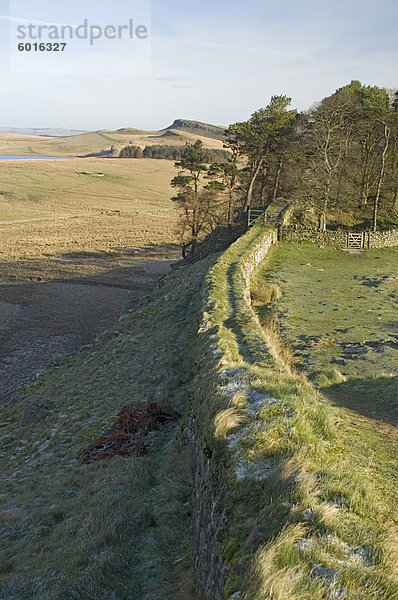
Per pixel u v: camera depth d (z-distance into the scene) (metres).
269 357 11.23
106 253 73.31
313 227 41.16
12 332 38.25
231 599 3.94
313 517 4.45
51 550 8.44
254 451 5.74
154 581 6.89
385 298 22.77
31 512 10.23
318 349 15.58
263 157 50.84
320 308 21.00
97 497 9.95
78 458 12.95
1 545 9.20
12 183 138.12
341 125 42.75
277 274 28.31
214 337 12.34
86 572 7.16
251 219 46.88
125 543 7.89
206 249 46.06
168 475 10.01
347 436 7.13
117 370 19.61
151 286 54.72
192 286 26.91
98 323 40.88
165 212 118.62
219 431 6.40
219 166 56.53
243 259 25.31
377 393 11.17
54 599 6.84
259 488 5.12
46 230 90.25
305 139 49.66
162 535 7.92
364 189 47.78
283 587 3.67
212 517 5.62
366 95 45.28
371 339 16.56
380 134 46.09
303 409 6.80
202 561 5.80
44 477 12.47
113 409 15.55
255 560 4.05
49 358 33.00
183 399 14.18
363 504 4.80
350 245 37.25
